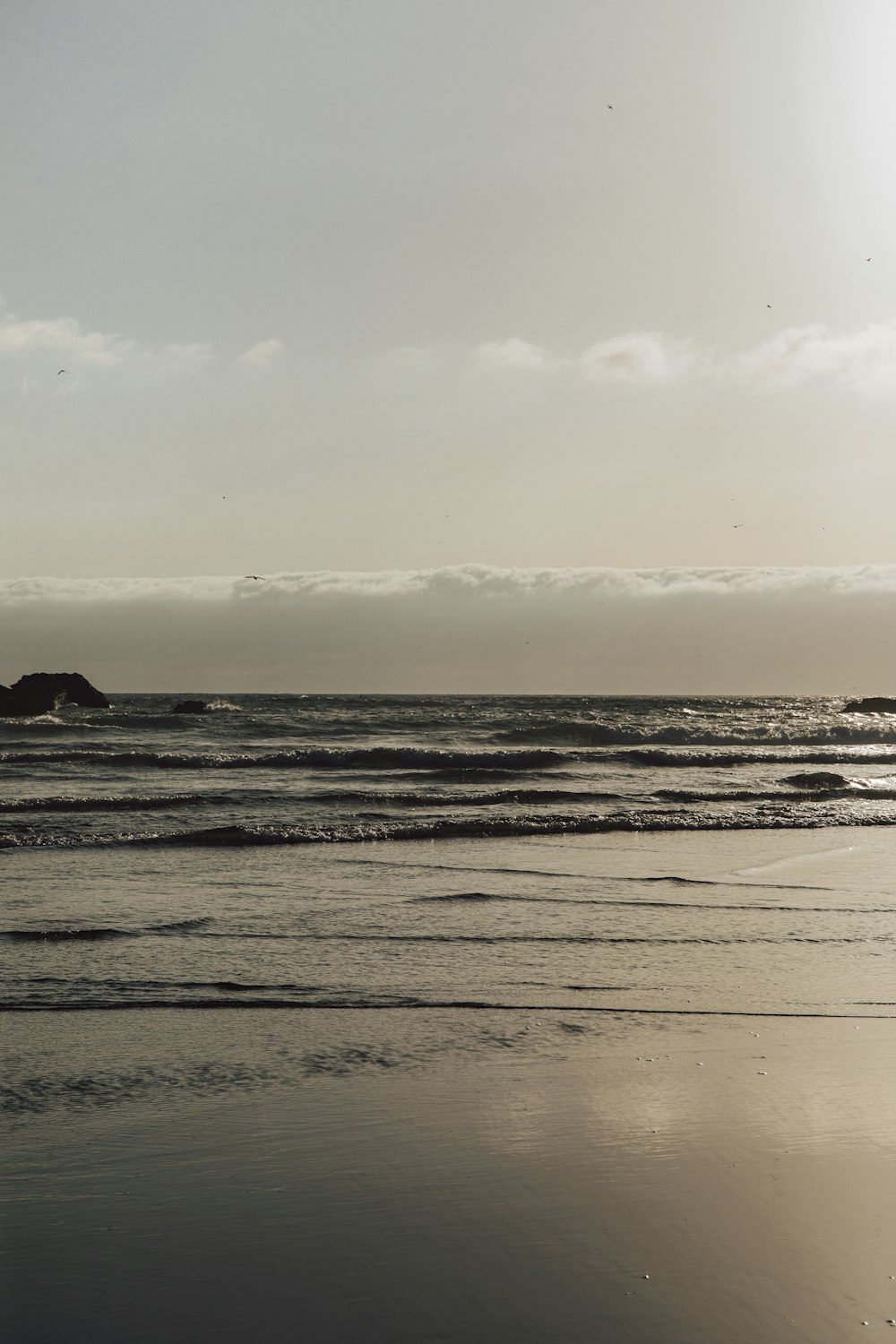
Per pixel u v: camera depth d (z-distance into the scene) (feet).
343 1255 14.17
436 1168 16.81
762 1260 14.20
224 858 45.70
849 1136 18.33
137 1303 13.00
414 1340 12.33
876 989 27.22
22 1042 22.20
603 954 30.17
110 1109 18.84
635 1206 15.69
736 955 30.40
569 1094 20.01
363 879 41.34
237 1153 17.21
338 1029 23.49
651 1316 12.85
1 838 49.03
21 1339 12.18
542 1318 12.78
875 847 52.95
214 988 26.18
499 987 26.76
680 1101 19.75
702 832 57.06
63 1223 14.87
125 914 34.06
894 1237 14.88
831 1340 12.42
